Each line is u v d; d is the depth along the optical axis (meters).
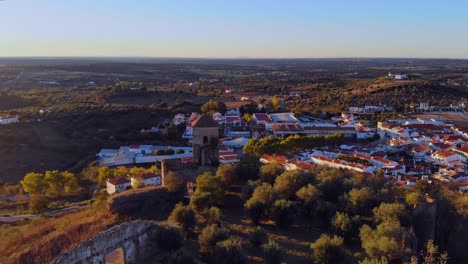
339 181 61.59
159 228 43.62
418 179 88.44
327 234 49.38
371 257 40.88
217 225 47.25
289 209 50.38
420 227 53.19
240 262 39.31
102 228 42.84
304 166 89.44
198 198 52.19
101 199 69.31
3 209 81.94
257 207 51.09
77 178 99.62
